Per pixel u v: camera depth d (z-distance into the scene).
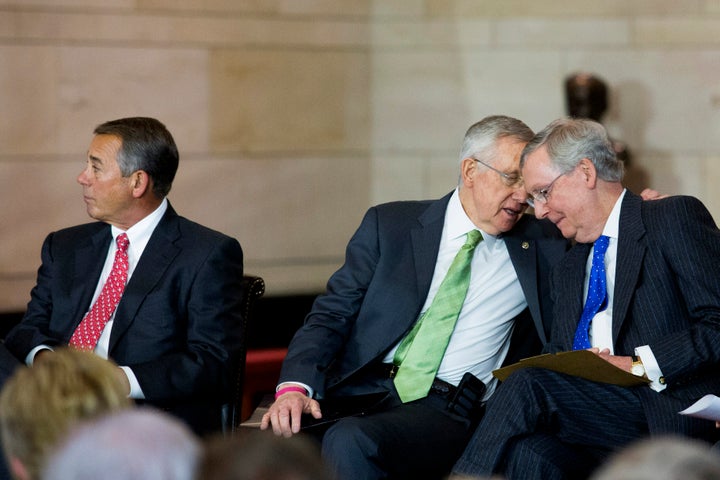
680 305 10.00
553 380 9.67
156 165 11.55
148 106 18.59
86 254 11.89
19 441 5.51
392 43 19.92
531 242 11.43
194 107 18.88
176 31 18.66
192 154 18.92
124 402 5.79
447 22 19.83
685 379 9.75
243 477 4.26
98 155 11.43
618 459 4.28
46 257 12.12
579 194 10.33
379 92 20.02
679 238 9.95
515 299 11.36
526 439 9.60
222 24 18.92
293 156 19.56
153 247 11.57
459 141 19.95
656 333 9.94
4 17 17.66
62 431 5.45
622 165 10.45
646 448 4.25
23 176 17.89
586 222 10.41
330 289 11.70
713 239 9.98
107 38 18.25
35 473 5.46
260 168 19.36
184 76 18.77
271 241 19.50
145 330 11.28
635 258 10.10
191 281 11.41
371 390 11.34
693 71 19.58
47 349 11.40
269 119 19.38
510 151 11.09
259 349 17.23
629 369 9.73
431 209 11.72
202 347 11.22
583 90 18.47
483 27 19.75
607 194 10.39
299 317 18.41
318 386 10.95
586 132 10.31
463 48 19.84
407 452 10.31
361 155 19.98
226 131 19.11
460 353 11.28
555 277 10.88
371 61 19.95
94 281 11.71
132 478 4.29
